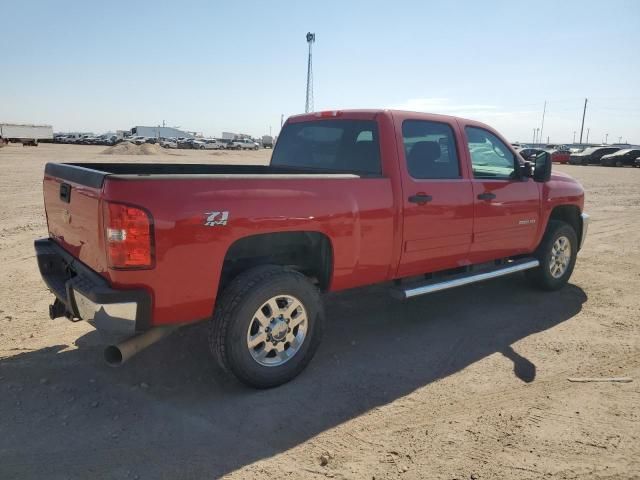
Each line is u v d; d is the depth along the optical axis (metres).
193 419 3.36
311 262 4.15
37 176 20.12
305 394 3.71
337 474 2.84
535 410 3.54
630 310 5.67
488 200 5.04
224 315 3.48
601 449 3.10
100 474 2.80
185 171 5.28
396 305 5.77
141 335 3.39
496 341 4.77
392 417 3.43
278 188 3.56
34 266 6.87
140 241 3.05
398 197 4.26
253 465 2.91
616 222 12.14
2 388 3.66
